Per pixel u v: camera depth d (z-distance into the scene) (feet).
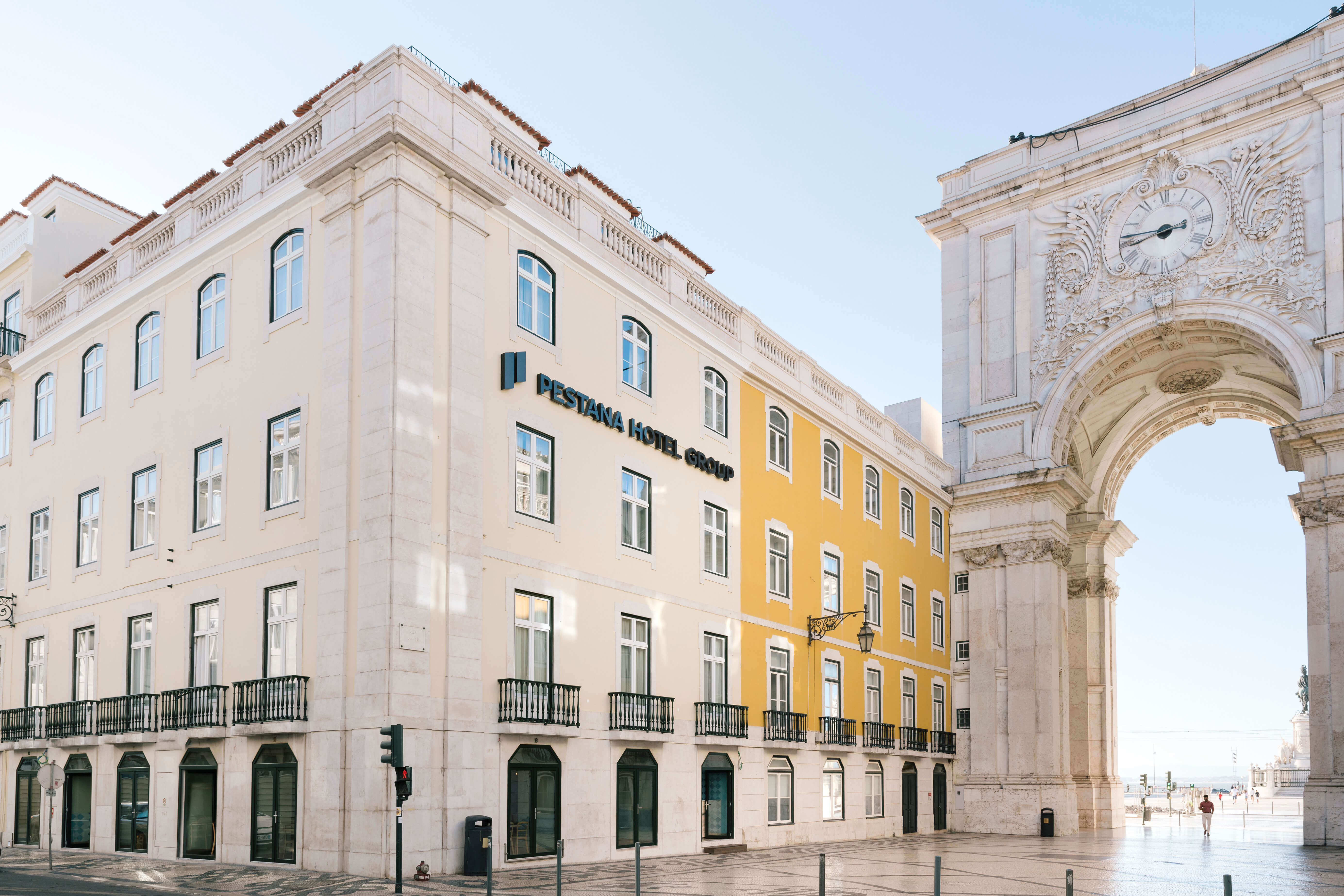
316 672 50.60
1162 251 107.34
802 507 86.22
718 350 76.74
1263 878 56.90
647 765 63.82
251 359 58.75
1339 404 92.79
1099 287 110.83
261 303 58.85
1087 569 130.21
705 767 69.26
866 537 96.32
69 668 68.13
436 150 53.72
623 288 67.67
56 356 75.46
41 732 68.44
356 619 49.62
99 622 66.18
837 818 84.74
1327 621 89.10
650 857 62.49
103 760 63.16
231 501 58.13
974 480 114.32
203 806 55.88
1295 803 200.64
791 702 80.89
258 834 52.06
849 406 96.43
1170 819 154.30
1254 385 121.80
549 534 58.75
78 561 69.72
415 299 52.16
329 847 48.01
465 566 52.34
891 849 75.31
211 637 57.72
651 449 68.49
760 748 75.05
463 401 53.83
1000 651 109.19
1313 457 92.99
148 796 59.57
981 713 108.58
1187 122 106.22
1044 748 103.96
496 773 52.24
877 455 100.22
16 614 74.02
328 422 52.90
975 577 112.37
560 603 58.59
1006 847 80.23
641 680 64.75
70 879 46.98
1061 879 54.49
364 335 52.26
